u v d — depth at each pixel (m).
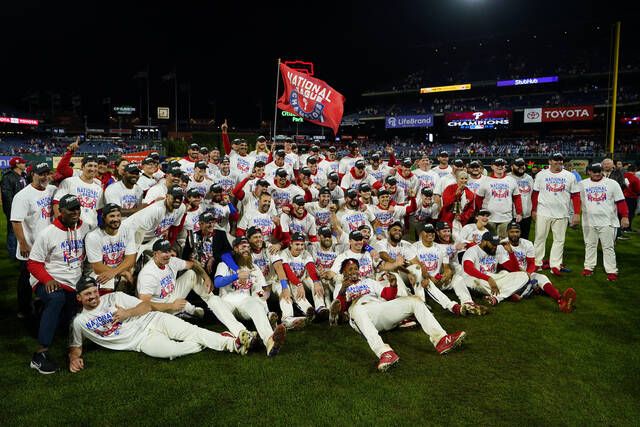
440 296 6.75
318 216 8.03
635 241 11.91
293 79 11.67
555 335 5.84
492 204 8.86
